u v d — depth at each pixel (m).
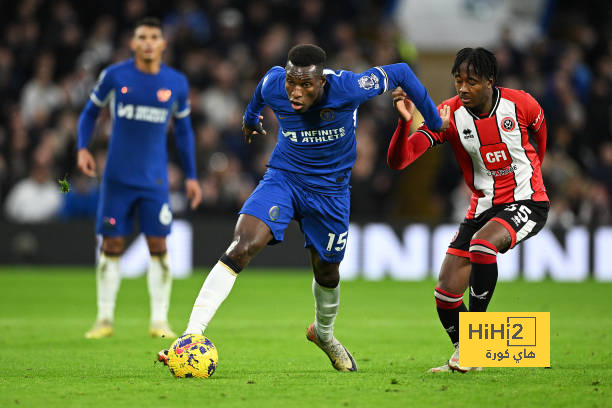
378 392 17.30
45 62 60.56
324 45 63.50
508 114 20.16
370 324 32.09
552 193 56.84
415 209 65.12
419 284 49.97
